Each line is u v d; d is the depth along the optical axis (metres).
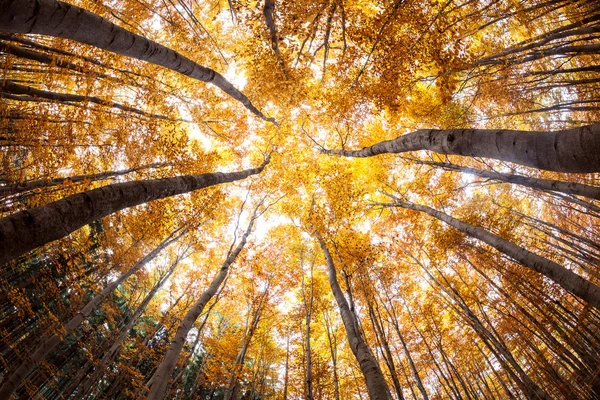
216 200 13.02
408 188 14.77
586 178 11.11
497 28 8.49
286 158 14.91
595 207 8.80
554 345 9.30
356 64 8.55
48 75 7.79
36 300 10.36
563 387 8.65
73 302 11.27
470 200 14.88
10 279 9.60
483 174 8.91
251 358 18.12
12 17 2.23
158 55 4.50
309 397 9.17
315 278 16.36
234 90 7.82
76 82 8.03
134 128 10.08
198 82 11.21
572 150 2.23
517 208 15.41
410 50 7.20
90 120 8.86
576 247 10.73
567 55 9.19
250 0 7.40
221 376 13.43
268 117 13.09
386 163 14.27
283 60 8.83
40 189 7.86
